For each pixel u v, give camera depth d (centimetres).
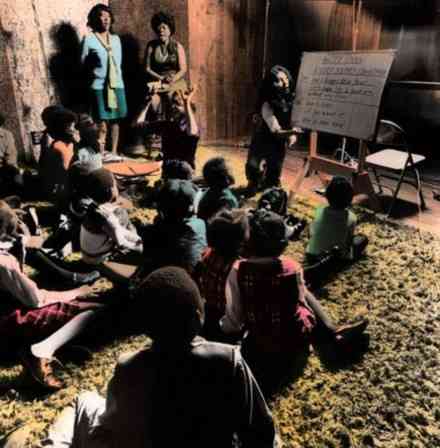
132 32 613
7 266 218
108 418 123
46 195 414
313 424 208
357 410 215
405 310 288
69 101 582
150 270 268
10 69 516
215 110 712
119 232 297
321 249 329
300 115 434
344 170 416
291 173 562
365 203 461
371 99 372
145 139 625
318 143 713
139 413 118
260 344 215
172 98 574
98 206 296
